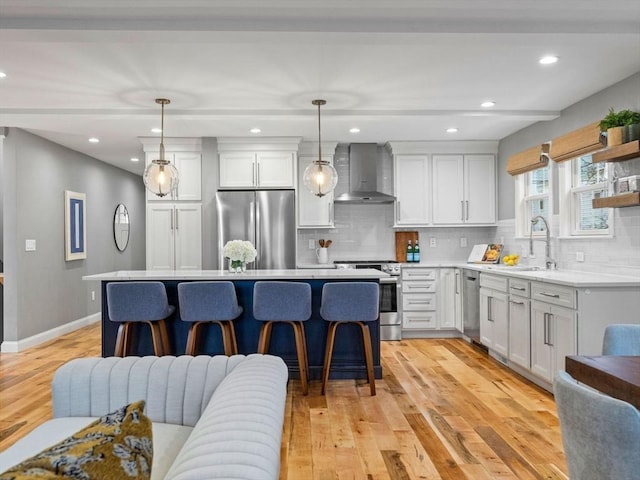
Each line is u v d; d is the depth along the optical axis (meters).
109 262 7.54
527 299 3.90
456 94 4.11
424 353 4.97
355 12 2.68
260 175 5.79
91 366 1.96
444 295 5.75
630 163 3.55
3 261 5.21
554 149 4.48
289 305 3.59
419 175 6.08
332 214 6.05
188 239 5.79
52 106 4.39
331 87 3.90
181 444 1.68
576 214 4.50
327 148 6.02
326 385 3.77
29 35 2.76
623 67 3.49
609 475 1.09
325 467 2.47
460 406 3.38
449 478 2.35
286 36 2.81
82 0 2.51
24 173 5.23
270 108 4.54
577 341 3.23
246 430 1.04
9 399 3.57
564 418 1.23
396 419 3.14
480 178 6.08
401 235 6.39
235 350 3.78
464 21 2.79
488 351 4.98
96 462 0.82
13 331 5.07
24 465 0.79
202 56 3.22
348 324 4.04
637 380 1.42
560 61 3.37
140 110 4.54
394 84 3.83
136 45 3.03
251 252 4.23
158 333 3.78
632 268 3.63
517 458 2.56
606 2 2.59
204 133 5.47
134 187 8.67
